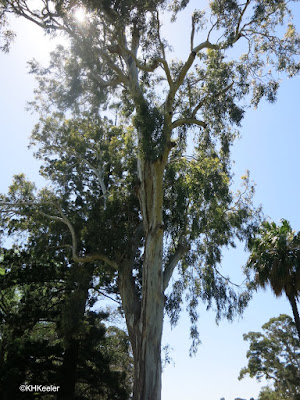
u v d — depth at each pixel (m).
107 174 26.83
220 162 22.50
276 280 23.56
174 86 20.20
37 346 22.20
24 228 25.17
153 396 15.64
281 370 48.25
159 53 21.30
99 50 20.08
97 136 25.55
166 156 18.88
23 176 24.50
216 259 22.20
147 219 18.77
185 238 21.22
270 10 19.78
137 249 22.25
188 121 20.62
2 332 25.77
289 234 24.80
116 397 23.98
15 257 25.28
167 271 19.72
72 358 23.00
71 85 21.72
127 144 22.73
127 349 27.66
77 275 21.53
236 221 22.05
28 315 23.72
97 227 20.12
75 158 27.00
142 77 23.42
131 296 19.34
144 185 19.16
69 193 24.91
